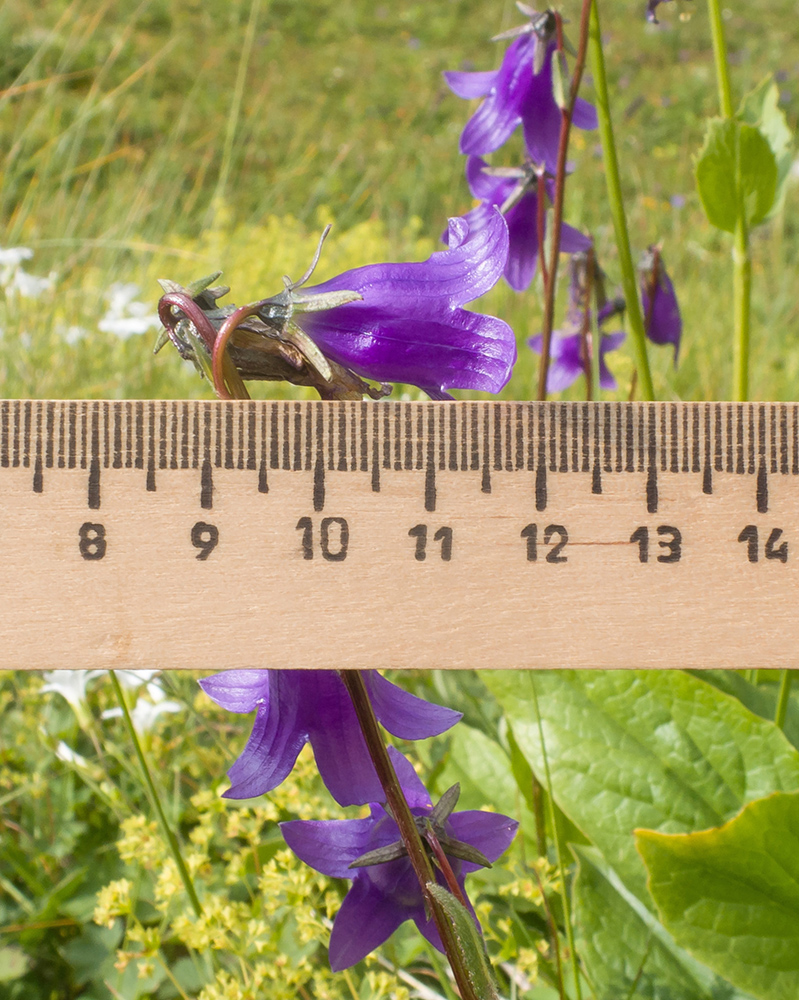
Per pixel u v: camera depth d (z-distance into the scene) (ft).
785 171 0.99
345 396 0.77
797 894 0.84
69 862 1.04
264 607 0.77
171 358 1.89
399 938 0.93
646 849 0.84
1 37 4.93
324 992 0.87
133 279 2.27
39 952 0.99
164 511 0.78
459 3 7.58
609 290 1.27
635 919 0.91
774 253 2.66
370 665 0.77
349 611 0.77
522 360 2.06
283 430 0.78
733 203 1.00
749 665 0.78
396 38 7.02
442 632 0.77
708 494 0.78
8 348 1.68
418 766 0.99
